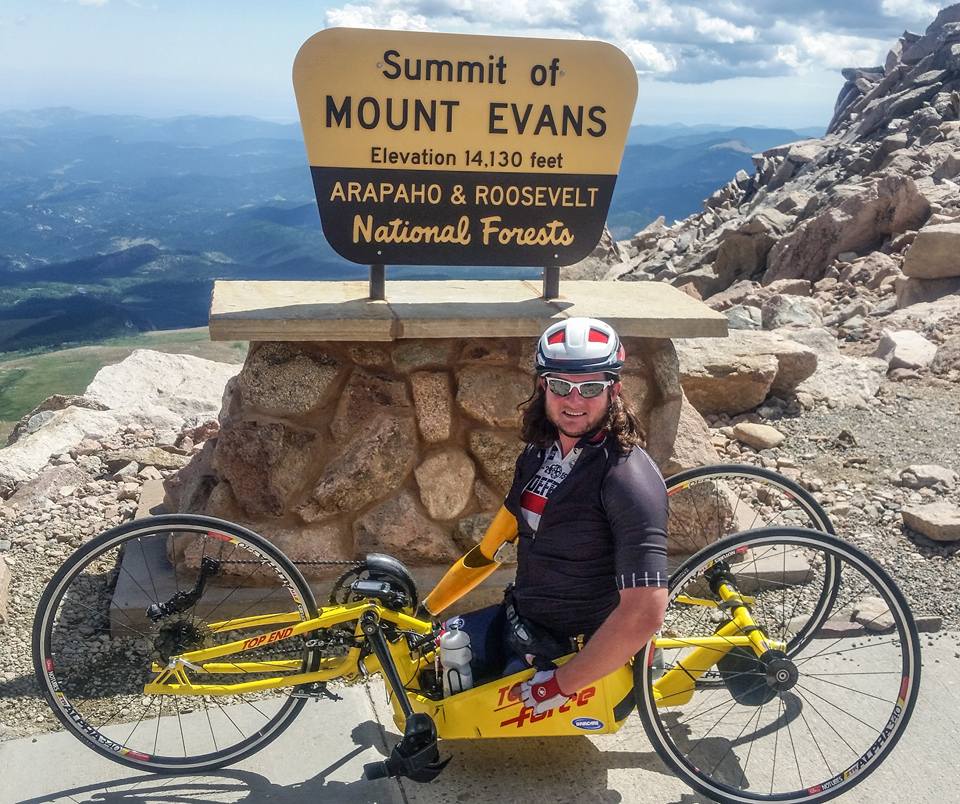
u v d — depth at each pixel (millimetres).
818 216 13766
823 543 2764
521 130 3873
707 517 4164
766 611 3914
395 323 3697
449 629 2879
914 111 25656
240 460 3848
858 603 3922
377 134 3799
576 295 4266
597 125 3910
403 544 3906
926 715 3240
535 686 2631
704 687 3350
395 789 2916
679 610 3971
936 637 3736
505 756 3078
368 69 3727
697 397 6340
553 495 2596
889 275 11312
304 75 3695
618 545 2471
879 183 13195
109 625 3859
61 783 2959
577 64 3834
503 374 3938
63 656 3648
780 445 5820
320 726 3232
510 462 3949
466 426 3945
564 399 2520
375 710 3330
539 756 3080
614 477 2492
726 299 11438
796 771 2979
